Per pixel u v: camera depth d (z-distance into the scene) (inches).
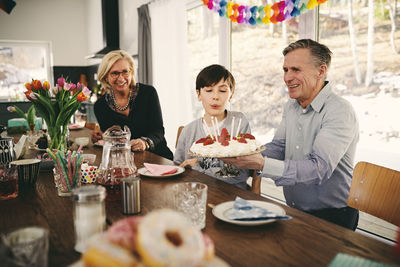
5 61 281.6
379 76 101.4
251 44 144.1
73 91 63.5
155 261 18.6
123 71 82.2
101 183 43.1
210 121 66.7
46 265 24.9
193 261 19.2
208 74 62.9
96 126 114.2
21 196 46.1
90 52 300.7
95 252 20.3
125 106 87.4
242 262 27.7
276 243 31.1
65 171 45.0
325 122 57.2
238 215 35.3
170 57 175.6
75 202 29.3
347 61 109.0
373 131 104.7
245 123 67.8
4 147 61.6
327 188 58.4
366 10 101.7
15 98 283.7
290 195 63.7
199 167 64.3
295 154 64.1
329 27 112.3
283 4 87.4
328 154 52.7
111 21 239.6
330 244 30.9
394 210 40.8
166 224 20.7
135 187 38.1
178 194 34.0
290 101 67.7
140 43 197.2
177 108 176.9
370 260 26.7
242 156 49.8
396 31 95.6
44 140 72.1
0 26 275.0
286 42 129.9
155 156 71.8
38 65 294.5
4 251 22.5
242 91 152.0
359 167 46.1
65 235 33.4
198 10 170.7
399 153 99.0
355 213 57.9
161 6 178.5
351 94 109.5
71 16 299.4
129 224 22.3
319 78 58.4
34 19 285.6
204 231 33.8
